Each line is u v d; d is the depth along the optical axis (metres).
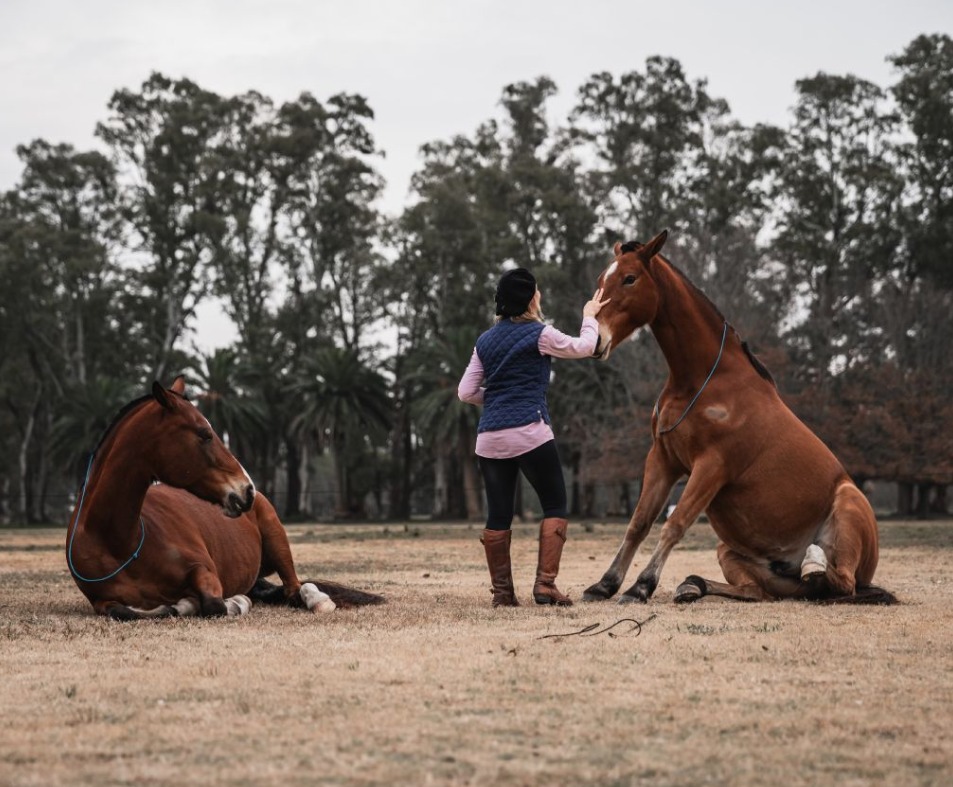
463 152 71.19
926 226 62.19
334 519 70.44
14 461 81.19
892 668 5.18
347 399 68.12
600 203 66.75
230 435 68.81
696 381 8.41
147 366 75.62
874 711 4.29
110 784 3.35
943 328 57.53
